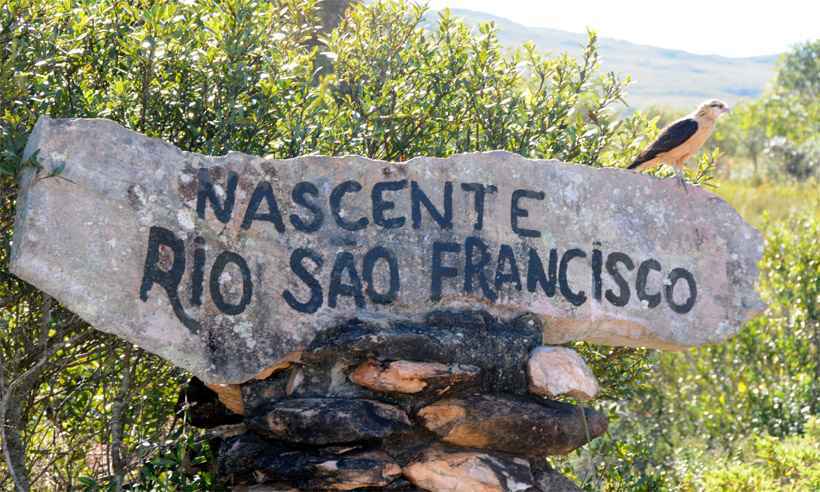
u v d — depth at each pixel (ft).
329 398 16.17
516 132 22.44
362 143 20.90
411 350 16.26
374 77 21.97
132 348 18.35
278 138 19.22
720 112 19.84
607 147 23.99
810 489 24.71
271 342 15.87
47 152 14.80
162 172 15.52
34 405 19.08
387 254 16.79
